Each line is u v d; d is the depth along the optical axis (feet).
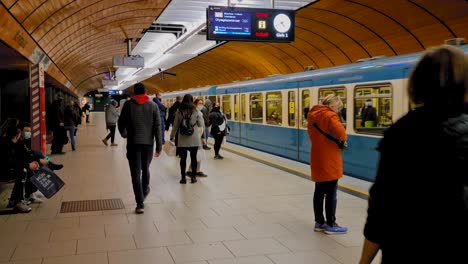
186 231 18.65
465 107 5.57
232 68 91.30
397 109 27.37
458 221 5.22
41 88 38.40
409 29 44.39
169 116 42.14
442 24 40.50
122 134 22.29
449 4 37.01
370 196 5.93
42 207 22.85
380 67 29.09
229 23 34.91
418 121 5.57
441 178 5.28
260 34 35.40
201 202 23.82
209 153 45.27
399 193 5.52
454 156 5.24
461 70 5.49
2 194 26.04
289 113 42.91
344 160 32.94
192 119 28.53
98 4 40.34
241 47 73.00
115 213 21.63
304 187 27.73
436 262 5.30
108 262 15.10
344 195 25.14
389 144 5.73
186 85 136.77
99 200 24.48
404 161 5.51
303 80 39.96
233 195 25.48
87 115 119.34
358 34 50.78
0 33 27.66
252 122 52.90
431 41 43.75
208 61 93.04
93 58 88.63
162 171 34.06
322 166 17.80
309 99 38.93
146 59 94.63
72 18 42.19
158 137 22.75
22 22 31.58
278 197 24.94
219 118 40.50
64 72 78.74
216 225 19.52
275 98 46.11
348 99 32.63
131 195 25.79
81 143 58.18
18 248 16.51
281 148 44.93
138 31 61.57
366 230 5.90
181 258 15.51
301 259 15.40
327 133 17.63
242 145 56.54
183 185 28.48
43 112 38.40
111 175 32.76
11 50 32.89
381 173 5.77
